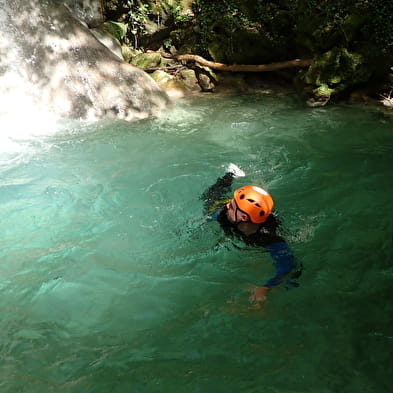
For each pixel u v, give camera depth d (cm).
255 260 406
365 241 440
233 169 525
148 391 287
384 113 823
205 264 409
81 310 359
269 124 785
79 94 811
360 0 920
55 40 836
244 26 1028
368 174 580
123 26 1045
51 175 588
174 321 348
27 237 453
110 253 428
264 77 1042
